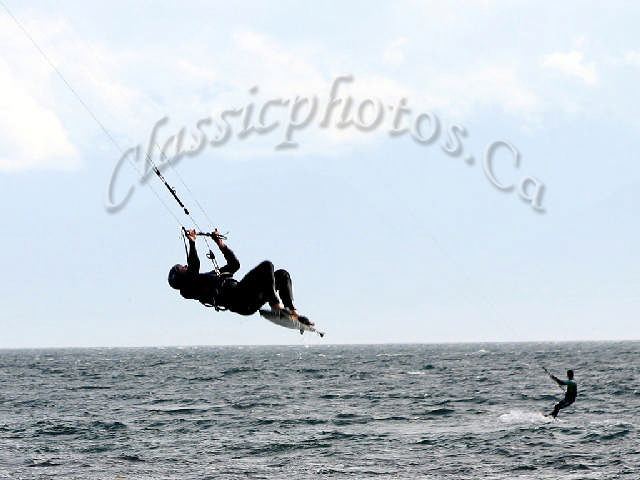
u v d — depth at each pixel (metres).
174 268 48.34
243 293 47.19
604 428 149.38
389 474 115.38
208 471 119.56
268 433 153.38
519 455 125.94
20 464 126.31
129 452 135.00
